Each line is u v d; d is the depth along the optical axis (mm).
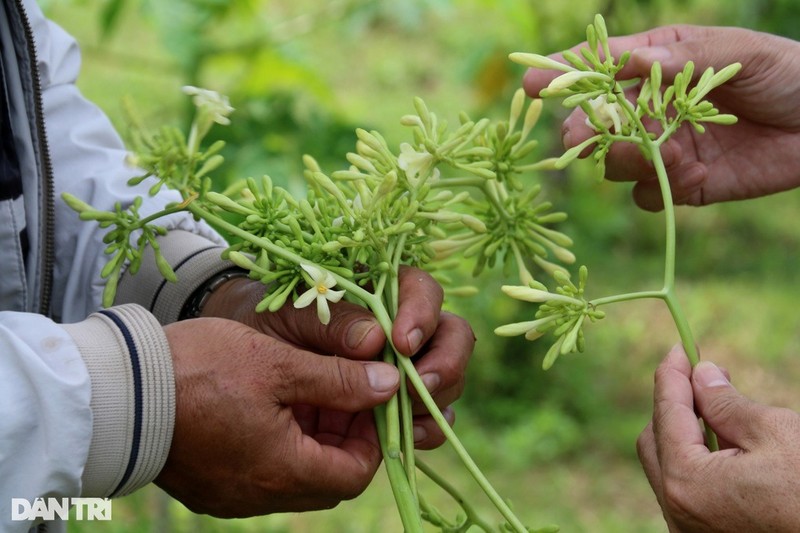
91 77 5535
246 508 1284
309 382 1214
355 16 3357
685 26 1563
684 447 1178
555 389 4727
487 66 4449
